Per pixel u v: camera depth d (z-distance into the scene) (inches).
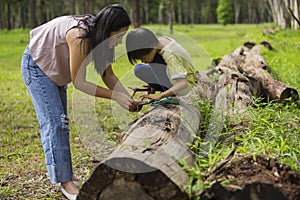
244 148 146.9
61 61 158.2
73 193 160.9
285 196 115.2
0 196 179.5
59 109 159.9
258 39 745.0
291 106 245.1
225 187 117.0
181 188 117.3
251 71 321.7
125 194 120.9
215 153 150.3
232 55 368.8
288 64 413.1
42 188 187.9
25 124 302.4
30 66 159.3
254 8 2281.0
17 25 2218.3
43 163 222.7
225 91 230.8
